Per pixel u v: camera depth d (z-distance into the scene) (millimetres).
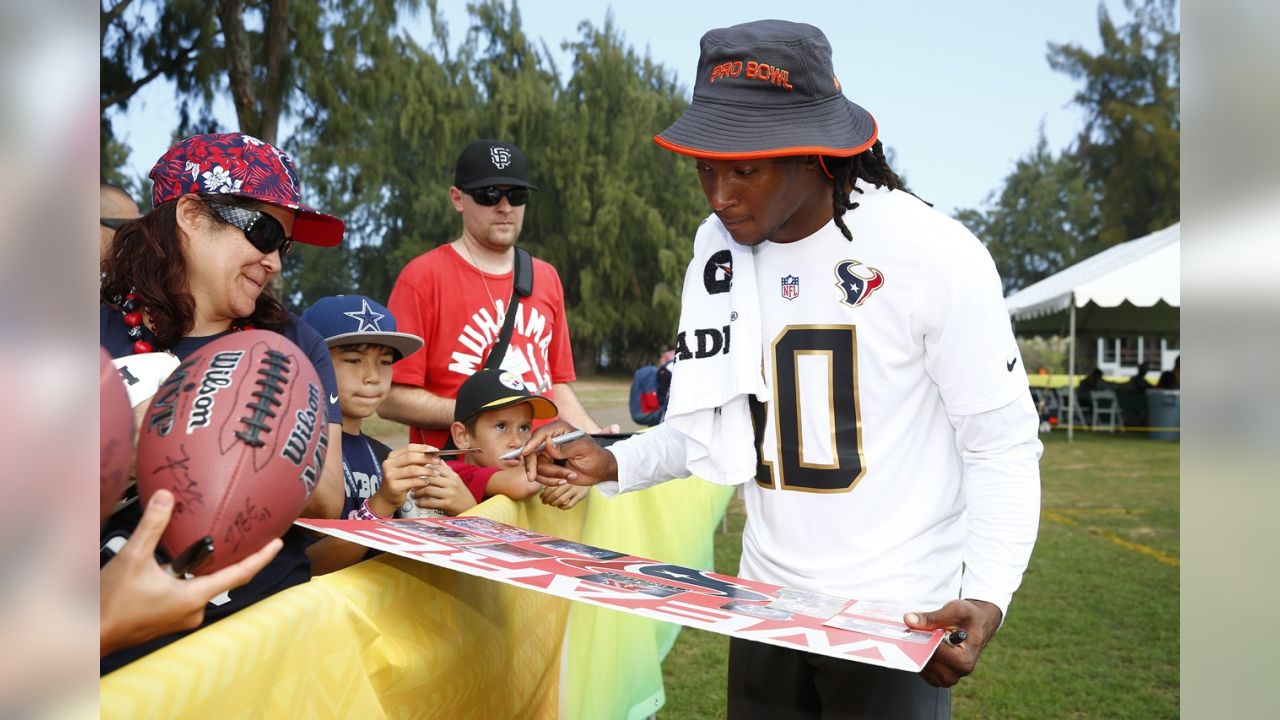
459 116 34562
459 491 2000
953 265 1572
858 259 1641
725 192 1550
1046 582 6082
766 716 1874
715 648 4656
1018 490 1547
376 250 44062
